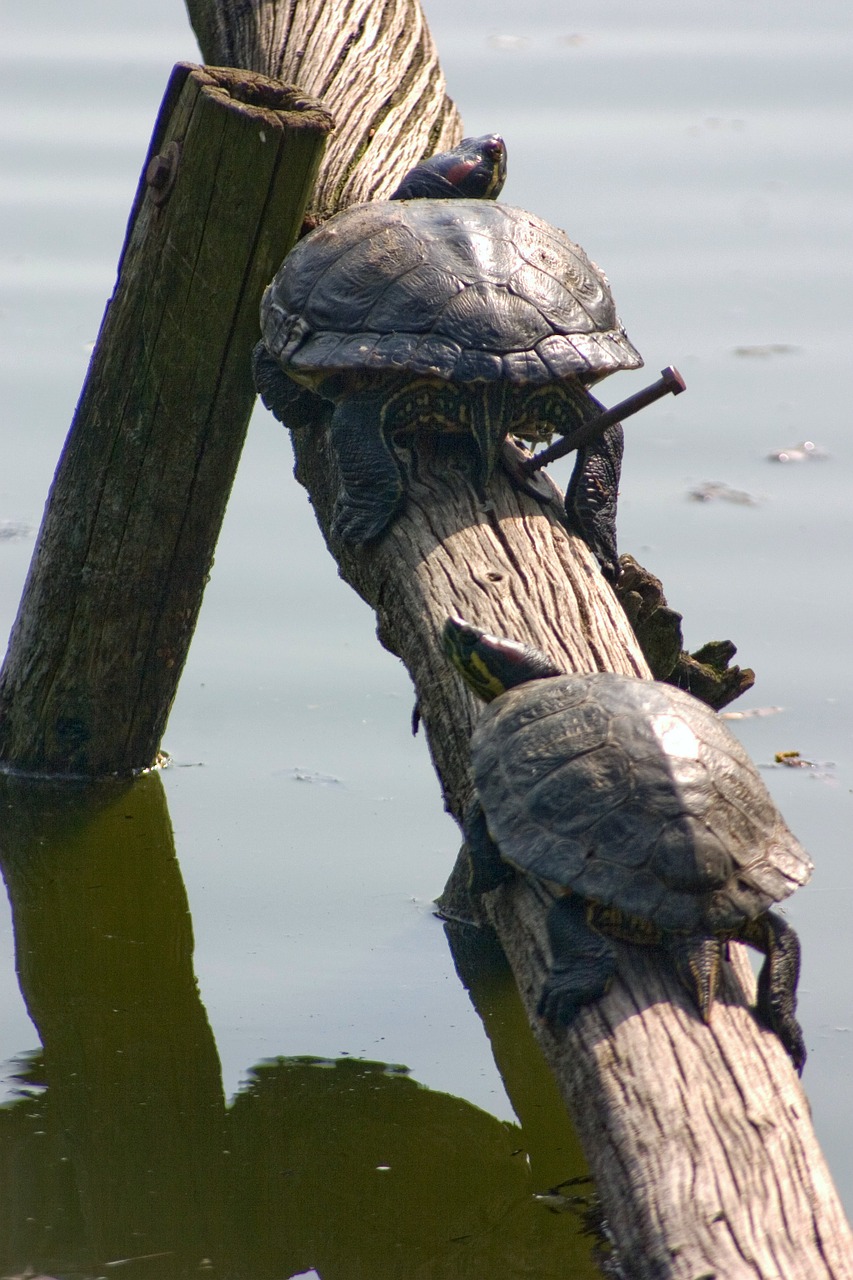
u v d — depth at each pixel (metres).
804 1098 6.24
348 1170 9.20
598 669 8.54
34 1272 8.20
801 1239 5.56
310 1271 8.29
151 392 12.19
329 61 14.54
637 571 10.91
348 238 10.45
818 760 12.88
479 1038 10.27
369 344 9.78
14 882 12.39
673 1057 6.29
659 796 6.93
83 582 13.07
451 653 8.09
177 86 11.45
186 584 13.14
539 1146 9.50
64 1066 10.17
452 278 9.98
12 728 13.93
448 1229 8.62
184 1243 8.54
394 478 9.91
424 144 14.27
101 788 13.66
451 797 8.60
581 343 10.01
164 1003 10.84
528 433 10.73
